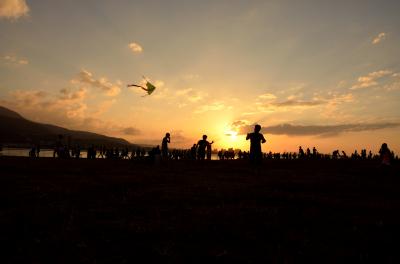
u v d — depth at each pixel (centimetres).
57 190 798
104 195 747
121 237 421
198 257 355
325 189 923
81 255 355
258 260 349
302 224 499
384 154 2164
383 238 431
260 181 1103
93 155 3706
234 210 589
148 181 1049
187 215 547
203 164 2145
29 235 423
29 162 1953
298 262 344
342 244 406
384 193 867
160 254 362
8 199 662
